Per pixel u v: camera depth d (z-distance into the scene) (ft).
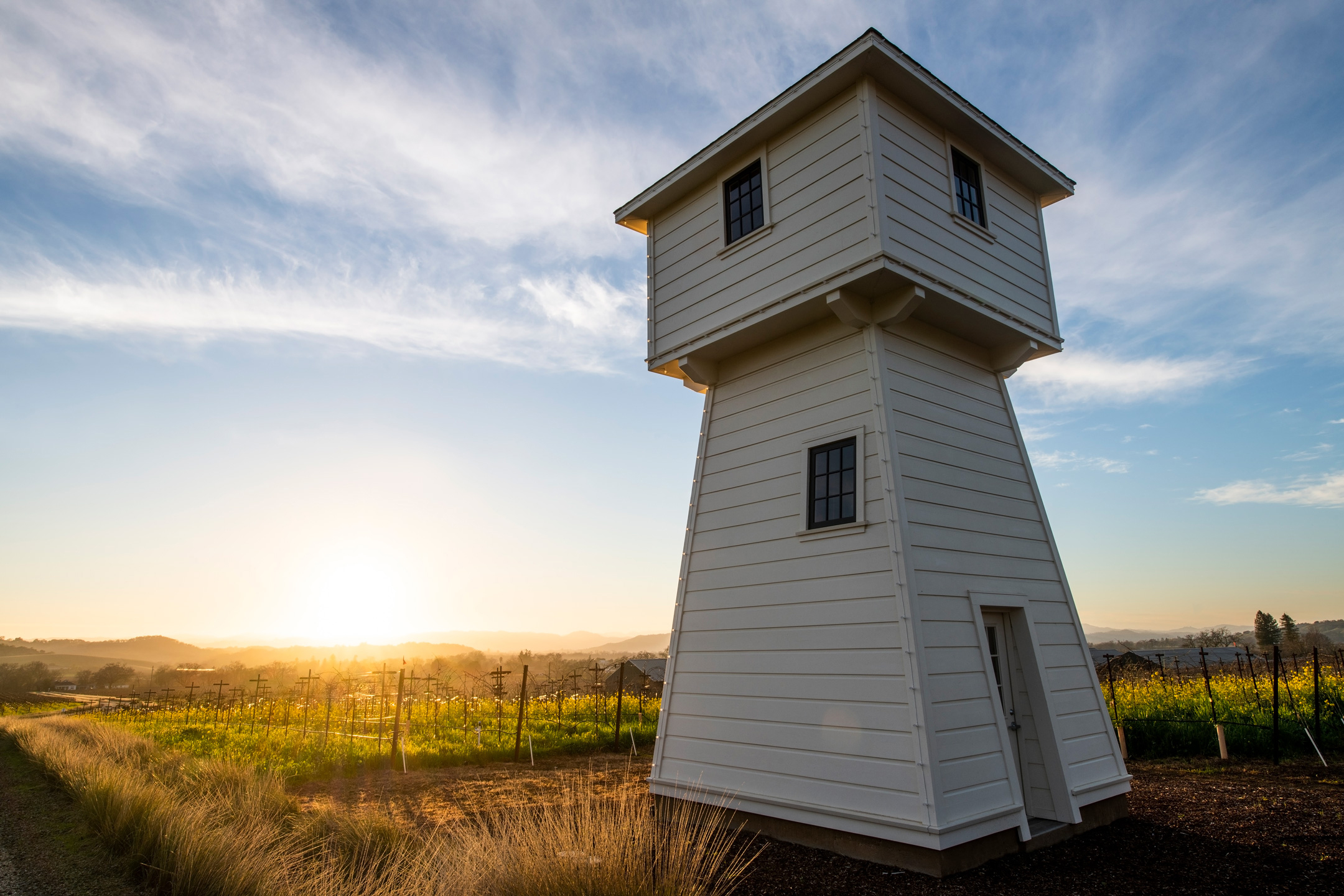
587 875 15.10
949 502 25.76
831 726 23.38
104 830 24.99
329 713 63.00
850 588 24.09
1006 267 30.22
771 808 24.26
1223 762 38.19
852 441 25.62
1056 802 24.68
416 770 43.55
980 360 30.83
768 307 27.86
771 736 25.18
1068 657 27.96
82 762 38.58
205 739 61.72
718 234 31.45
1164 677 58.23
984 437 29.01
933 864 19.85
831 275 25.44
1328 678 47.57
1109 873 20.10
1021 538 28.43
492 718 70.03
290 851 20.71
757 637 26.89
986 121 29.25
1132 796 30.19
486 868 15.98
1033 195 33.73
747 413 30.45
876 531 23.79
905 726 21.27
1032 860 21.59
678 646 30.01
